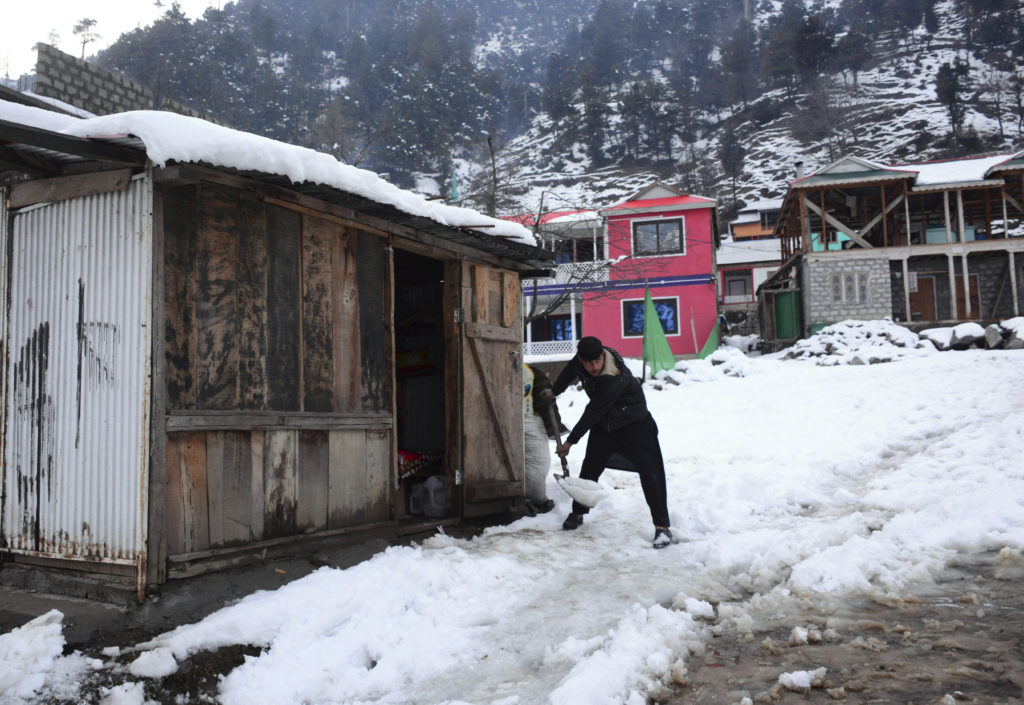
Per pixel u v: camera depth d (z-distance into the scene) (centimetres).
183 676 312
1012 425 841
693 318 2703
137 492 359
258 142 391
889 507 590
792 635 337
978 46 11200
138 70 2523
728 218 7688
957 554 456
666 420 1380
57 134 331
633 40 14488
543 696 298
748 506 626
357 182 449
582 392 1892
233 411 395
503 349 649
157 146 341
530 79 15888
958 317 2544
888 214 2825
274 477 421
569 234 2808
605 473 838
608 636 354
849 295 2500
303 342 448
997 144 8081
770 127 10338
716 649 338
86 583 374
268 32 10538
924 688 278
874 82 10794
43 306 411
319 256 464
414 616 379
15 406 418
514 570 454
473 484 593
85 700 295
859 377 1652
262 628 351
